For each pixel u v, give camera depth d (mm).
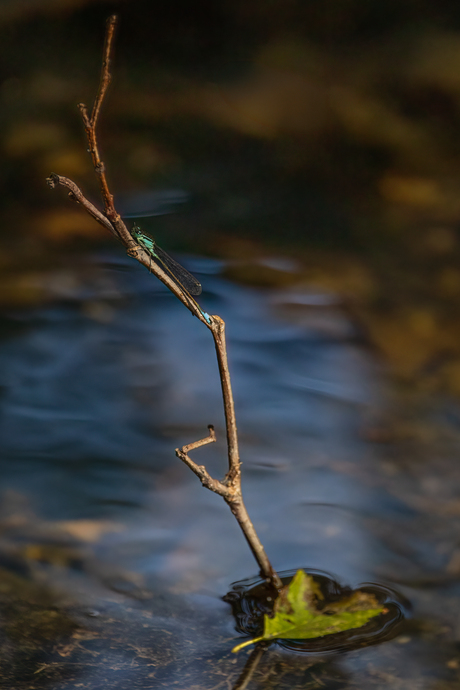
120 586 2842
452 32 11031
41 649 2457
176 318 5516
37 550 3057
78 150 8102
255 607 2721
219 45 10938
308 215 7254
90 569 2943
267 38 11156
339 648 2486
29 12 11258
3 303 5582
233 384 4672
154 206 7207
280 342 5180
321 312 5609
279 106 9305
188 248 6531
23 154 7969
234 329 5348
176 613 2684
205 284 5980
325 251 6629
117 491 3533
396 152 8469
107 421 4207
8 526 3223
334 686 2299
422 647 2494
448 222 7164
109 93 9445
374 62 10406
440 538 3168
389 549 3096
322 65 10359
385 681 2324
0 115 8750
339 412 4332
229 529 3234
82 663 2395
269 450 3924
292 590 2658
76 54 10453
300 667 2389
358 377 4738
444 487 3564
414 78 9820
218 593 2805
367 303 5746
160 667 2383
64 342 5109
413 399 4461
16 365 4789
